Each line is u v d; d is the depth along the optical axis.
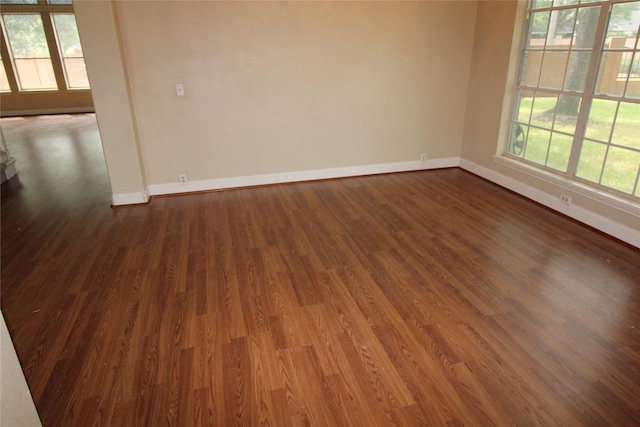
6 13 9.29
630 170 3.19
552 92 3.84
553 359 2.07
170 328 2.33
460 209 3.97
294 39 4.21
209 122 4.29
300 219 3.79
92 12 3.47
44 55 9.81
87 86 10.29
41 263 3.05
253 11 4.02
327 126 4.65
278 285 2.73
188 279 2.82
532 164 4.18
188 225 3.69
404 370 2.01
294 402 1.84
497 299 2.56
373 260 3.04
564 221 3.65
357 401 1.84
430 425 1.72
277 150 4.60
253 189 4.59
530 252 3.13
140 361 2.08
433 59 4.70
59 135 7.65
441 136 5.09
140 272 2.91
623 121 3.20
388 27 4.43
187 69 4.05
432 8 4.48
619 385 1.91
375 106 4.73
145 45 3.89
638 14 2.99
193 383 1.95
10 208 4.16
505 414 1.76
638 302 2.51
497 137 4.51
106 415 1.78
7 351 0.99
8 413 0.97
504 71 4.29
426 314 2.42
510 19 4.14
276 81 4.32
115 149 3.97
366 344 2.19
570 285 2.70
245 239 3.41
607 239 3.30
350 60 4.45
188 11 3.88
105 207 4.14
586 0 3.40
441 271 2.88
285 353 2.13
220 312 2.46
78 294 2.66
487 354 2.11
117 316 2.44
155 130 4.19
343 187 4.62
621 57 3.16
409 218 3.78
